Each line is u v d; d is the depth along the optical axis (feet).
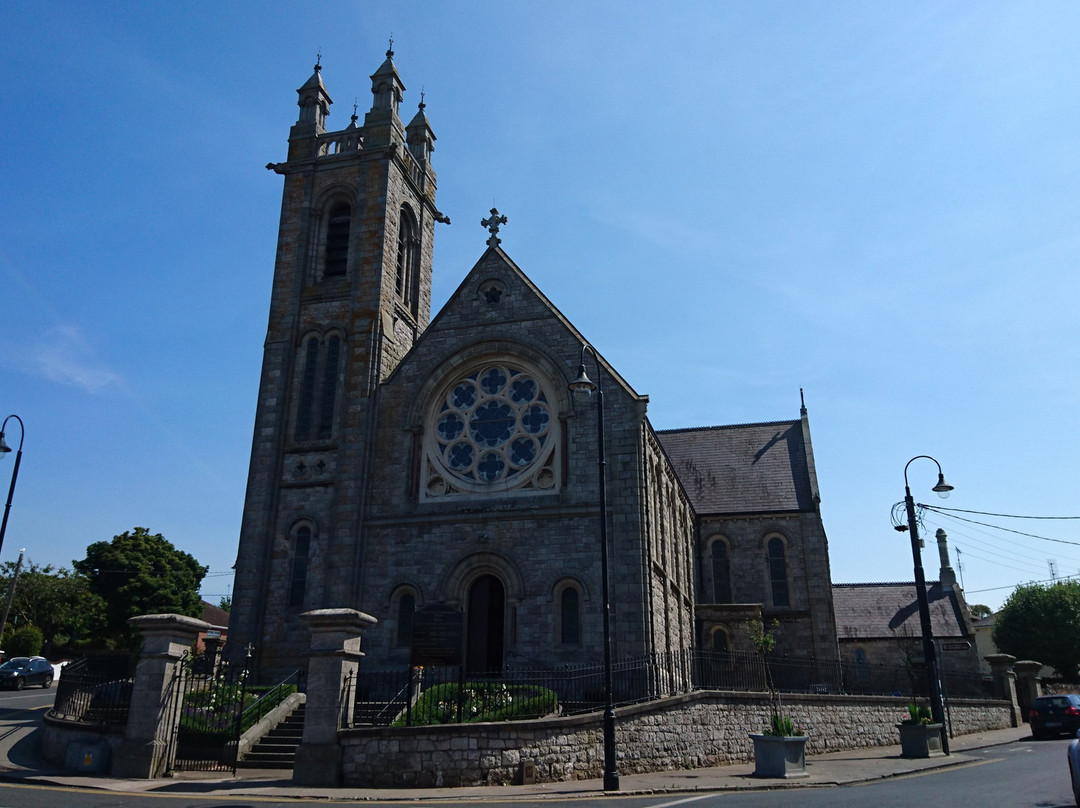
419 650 78.69
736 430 184.55
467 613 104.47
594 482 104.01
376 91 138.82
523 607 100.63
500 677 97.66
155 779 65.41
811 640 148.56
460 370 115.65
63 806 49.88
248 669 106.73
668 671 98.53
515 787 64.08
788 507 158.92
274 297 129.59
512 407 111.86
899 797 55.52
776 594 153.69
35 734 86.38
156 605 224.33
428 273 146.41
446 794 59.72
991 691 152.15
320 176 135.74
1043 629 213.66
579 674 95.30
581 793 60.95
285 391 122.83
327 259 132.26
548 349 111.75
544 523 103.50
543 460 106.93
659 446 115.96
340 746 65.26
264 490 116.78
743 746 89.97
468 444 111.96
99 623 218.38
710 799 56.90
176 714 70.44
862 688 149.07
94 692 78.38
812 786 66.28
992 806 50.24
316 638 68.80
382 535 109.40
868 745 108.68
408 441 113.70
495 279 117.91
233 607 111.65
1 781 62.75
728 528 159.74
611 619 97.04
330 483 115.85
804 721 99.35
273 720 83.15
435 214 151.43
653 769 77.30
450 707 73.92
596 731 73.20
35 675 150.51
